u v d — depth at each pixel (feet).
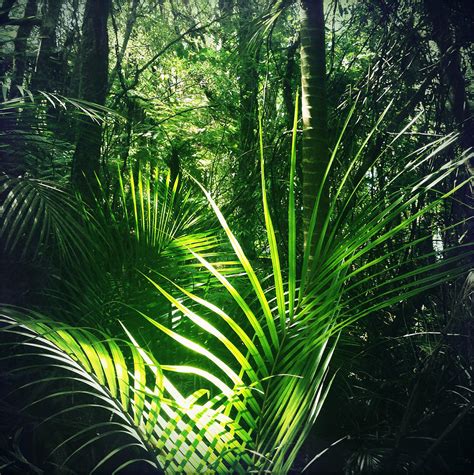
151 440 5.61
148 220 9.07
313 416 5.65
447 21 13.60
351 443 10.05
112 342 5.82
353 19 16.55
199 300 5.71
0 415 8.77
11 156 10.31
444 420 10.48
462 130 11.89
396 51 14.15
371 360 11.44
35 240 10.51
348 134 12.91
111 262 8.87
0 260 9.99
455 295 10.65
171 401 5.50
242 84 17.76
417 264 12.52
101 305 8.69
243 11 18.90
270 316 5.82
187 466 5.63
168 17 22.21
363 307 11.80
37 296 10.02
